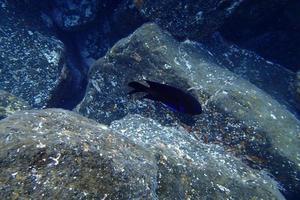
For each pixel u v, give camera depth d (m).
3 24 5.89
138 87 1.58
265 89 5.34
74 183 2.02
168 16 5.02
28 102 5.31
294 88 4.87
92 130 2.53
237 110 4.22
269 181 3.77
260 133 4.08
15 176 1.95
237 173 3.68
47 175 2.00
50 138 2.20
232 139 4.17
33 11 6.43
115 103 5.05
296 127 4.27
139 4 5.10
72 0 6.32
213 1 4.83
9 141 2.12
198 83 4.50
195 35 5.19
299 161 3.93
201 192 3.19
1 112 4.39
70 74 6.15
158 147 3.36
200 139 4.34
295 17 5.31
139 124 3.92
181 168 3.22
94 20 6.51
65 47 6.39
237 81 4.70
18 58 5.62
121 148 2.47
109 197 2.05
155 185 2.44
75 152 2.14
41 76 5.60
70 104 6.66
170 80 4.58
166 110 4.64
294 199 4.05
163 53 4.71
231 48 5.74
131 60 4.85
